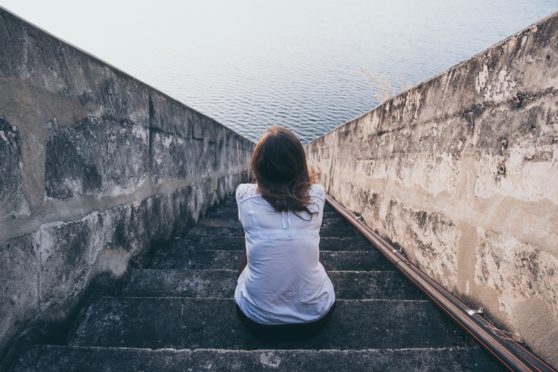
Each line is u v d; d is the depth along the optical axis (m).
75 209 1.84
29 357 1.45
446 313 1.93
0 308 1.34
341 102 41.16
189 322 1.87
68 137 1.78
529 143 1.52
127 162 2.49
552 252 1.38
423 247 2.51
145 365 1.46
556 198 1.36
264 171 1.50
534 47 1.51
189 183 4.23
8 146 1.37
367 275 2.52
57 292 1.69
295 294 1.59
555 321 1.37
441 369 1.48
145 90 2.78
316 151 9.72
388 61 65.81
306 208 1.51
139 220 2.71
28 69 1.49
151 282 2.40
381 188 3.52
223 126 6.59
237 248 3.43
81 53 1.89
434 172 2.38
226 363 1.48
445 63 61.78
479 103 1.90
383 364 1.49
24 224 1.46
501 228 1.68
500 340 1.56
